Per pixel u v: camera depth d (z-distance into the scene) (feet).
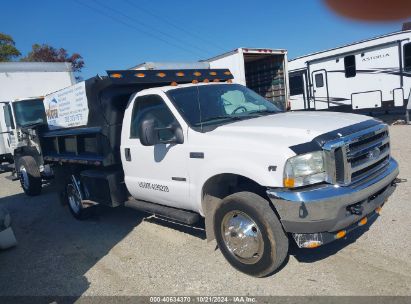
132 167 17.94
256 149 12.82
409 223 16.48
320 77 53.78
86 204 21.70
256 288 13.00
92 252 17.92
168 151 15.83
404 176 23.39
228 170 13.57
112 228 20.92
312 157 12.07
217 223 14.33
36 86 41.88
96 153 19.65
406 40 44.42
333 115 14.93
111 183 18.93
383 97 47.42
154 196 17.35
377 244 14.97
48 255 18.33
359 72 49.16
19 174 32.99
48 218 24.70
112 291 14.03
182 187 15.58
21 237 21.57
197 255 16.11
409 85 45.03
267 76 42.32
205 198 14.98
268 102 18.80
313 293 12.30
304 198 11.86
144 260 16.25
